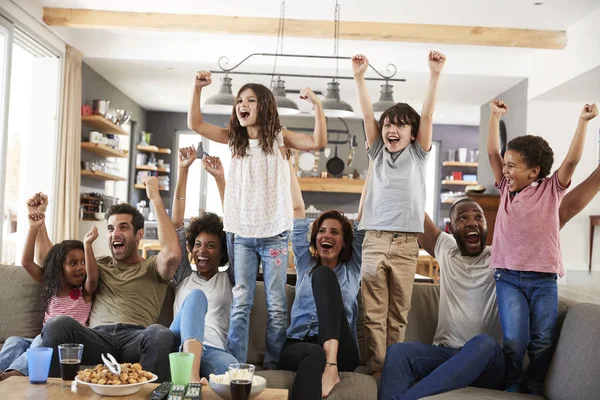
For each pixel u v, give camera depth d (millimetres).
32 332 3287
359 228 3246
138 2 6395
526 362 3023
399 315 3205
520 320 2824
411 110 3287
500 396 2600
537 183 2941
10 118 6859
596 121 8000
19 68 6961
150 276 3219
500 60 7930
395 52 7832
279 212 3027
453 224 3119
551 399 2645
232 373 2123
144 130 11109
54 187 6922
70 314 3143
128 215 3240
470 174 11594
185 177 3322
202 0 6285
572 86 7133
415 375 2875
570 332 2691
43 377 2275
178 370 2209
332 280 2891
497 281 2941
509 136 8508
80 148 7379
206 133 3223
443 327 3098
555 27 6855
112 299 3148
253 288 3076
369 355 3162
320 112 3100
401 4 6234
